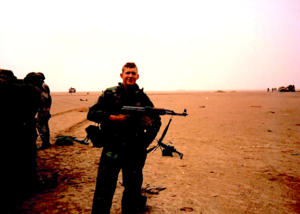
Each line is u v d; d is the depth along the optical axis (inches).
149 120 90.5
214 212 114.5
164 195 134.6
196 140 299.1
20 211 108.9
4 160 110.0
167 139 307.1
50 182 138.7
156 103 1114.1
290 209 118.0
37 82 144.7
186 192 139.4
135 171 99.1
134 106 93.3
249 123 446.0
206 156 223.9
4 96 109.3
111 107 92.4
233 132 354.9
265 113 620.1
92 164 190.5
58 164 188.1
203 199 129.7
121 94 93.9
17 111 115.6
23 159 121.9
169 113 92.7
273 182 156.3
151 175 170.2
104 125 91.7
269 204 123.9
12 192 114.7
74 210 110.9
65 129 360.8
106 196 88.7
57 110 693.3
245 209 118.0
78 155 217.6
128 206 104.7
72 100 1333.7
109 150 91.0
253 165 195.0
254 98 1568.7
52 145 255.9
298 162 201.8
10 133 112.9
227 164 198.2
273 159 212.1
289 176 167.3
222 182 156.6
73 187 140.9
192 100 1429.6
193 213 113.1
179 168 187.3
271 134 333.1
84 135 315.6
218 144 275.4
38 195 128.3
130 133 91.1
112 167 89.7
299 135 321.7
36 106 129.2
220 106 899.4
